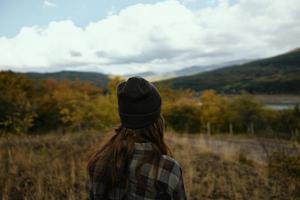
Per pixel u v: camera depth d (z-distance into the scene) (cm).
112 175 144
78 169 620
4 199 474
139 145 146
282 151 748
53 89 5669
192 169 685
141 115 145
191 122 4225
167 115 4272
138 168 142
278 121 3947
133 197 141
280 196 593
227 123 4312
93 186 151
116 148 147
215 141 1752
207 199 552
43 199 492
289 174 700
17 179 560
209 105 4347
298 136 918
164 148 152
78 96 2361
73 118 2153
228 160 848
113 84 2312
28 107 2288
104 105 2158
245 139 2097
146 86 147
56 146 839
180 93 4819
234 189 591
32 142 891
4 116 2084
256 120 4134
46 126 3322
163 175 140
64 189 527
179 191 142
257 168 796
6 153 741
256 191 586
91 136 995
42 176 571
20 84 5238
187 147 945
